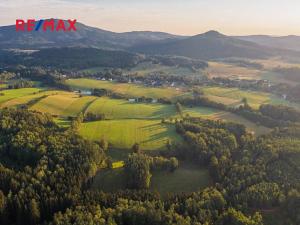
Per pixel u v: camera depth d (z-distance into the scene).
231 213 92.94
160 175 135.12
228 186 113.88
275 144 146.38
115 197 104.31
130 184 123.94
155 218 90.62
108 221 86.50
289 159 130.88
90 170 123.06
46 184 109.62
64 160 122.44
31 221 97.06
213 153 145.00
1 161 121.31
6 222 98.12
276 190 108.38
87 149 132.88
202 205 98.62
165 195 121.88
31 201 97.38
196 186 129.25
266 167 126.50
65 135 144.62
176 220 90.12
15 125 146.38
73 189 107.81
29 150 125.56
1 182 107.94
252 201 103.81
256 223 89.69
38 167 115.06
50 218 100.00
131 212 91.62
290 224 95.06
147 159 135.88
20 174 111.06
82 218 87.00
